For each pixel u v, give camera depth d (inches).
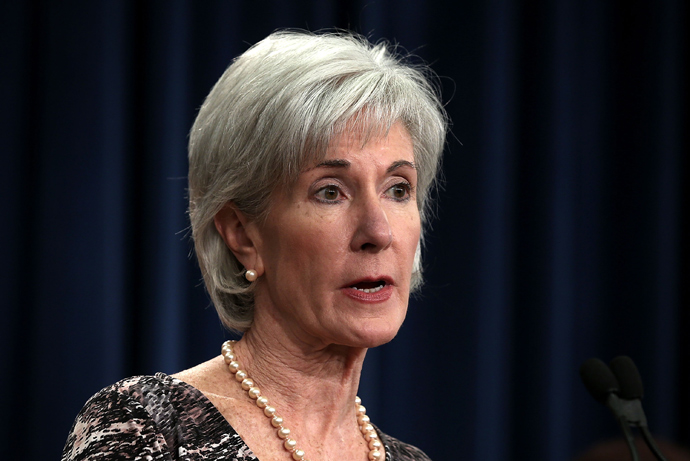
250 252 183.5
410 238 179.2
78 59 340.8
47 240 334.0
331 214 172.6
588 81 434.0
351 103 172.2
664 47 437.4
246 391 181.5
